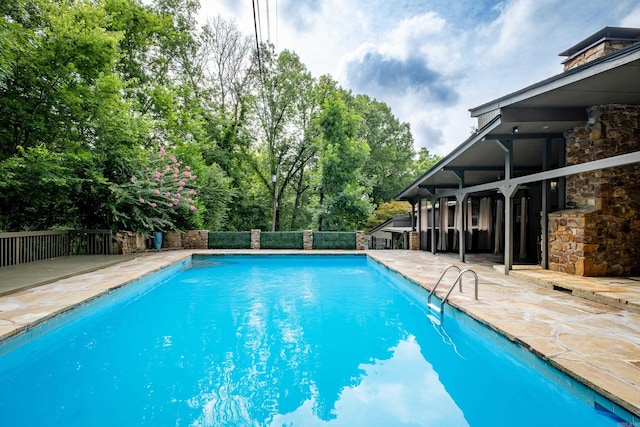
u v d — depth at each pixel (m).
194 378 3.54
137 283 7.03
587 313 4.36
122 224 11.10
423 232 14.58
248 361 3.96
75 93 9.02
